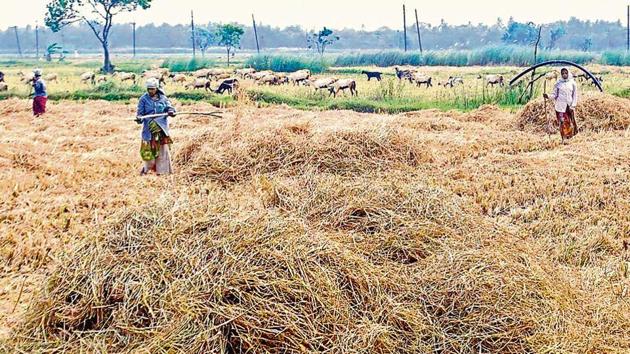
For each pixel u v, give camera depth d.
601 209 8.47
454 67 50.44
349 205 6.56
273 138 10.89
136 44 163.25
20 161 10.99
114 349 4.57
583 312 5.27
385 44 150.38
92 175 10.51
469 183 9.89
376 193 6.91
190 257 5.14
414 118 16.53
